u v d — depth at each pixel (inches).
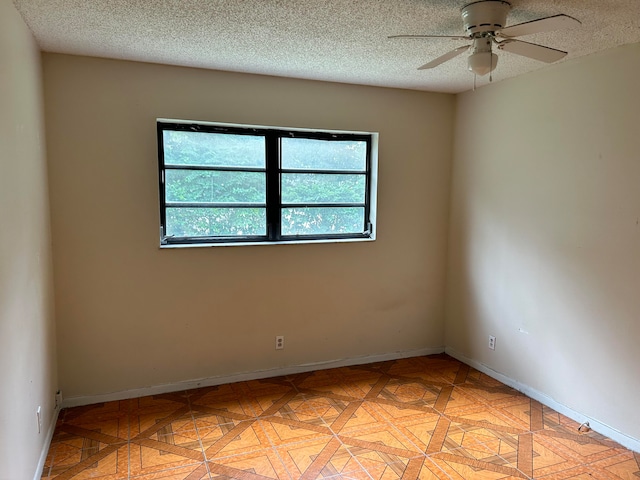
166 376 125.4
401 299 153.7
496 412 116.5
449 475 89.6
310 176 141.3
